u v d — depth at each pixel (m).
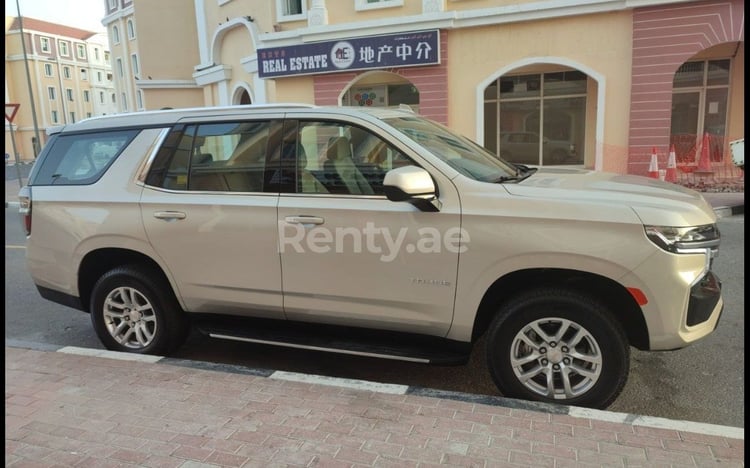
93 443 2.95
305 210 3.71
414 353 3.64
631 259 3.10
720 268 6.58
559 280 3.37
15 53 65.75
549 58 12.76
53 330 5.49
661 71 11.94
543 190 3.37
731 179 12.17
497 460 2.68
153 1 23.95
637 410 3.58
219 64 19.22
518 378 3.41
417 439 2.88
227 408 3.25
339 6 14.36
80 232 4.38
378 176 3.64
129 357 4.07
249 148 4.00
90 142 4.56
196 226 4.02
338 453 2.78
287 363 4.43
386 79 15.95
